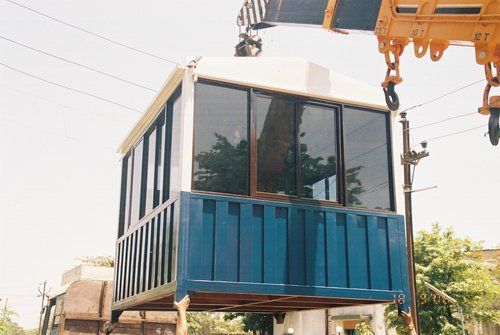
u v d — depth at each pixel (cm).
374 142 697
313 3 601
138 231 788
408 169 1334
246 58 635
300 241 616
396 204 682
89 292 1021
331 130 677
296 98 661
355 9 550
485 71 463
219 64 618
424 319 1816
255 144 620
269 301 725
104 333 980
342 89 686
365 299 642
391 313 1888
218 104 615
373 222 662
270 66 647
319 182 650
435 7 478
